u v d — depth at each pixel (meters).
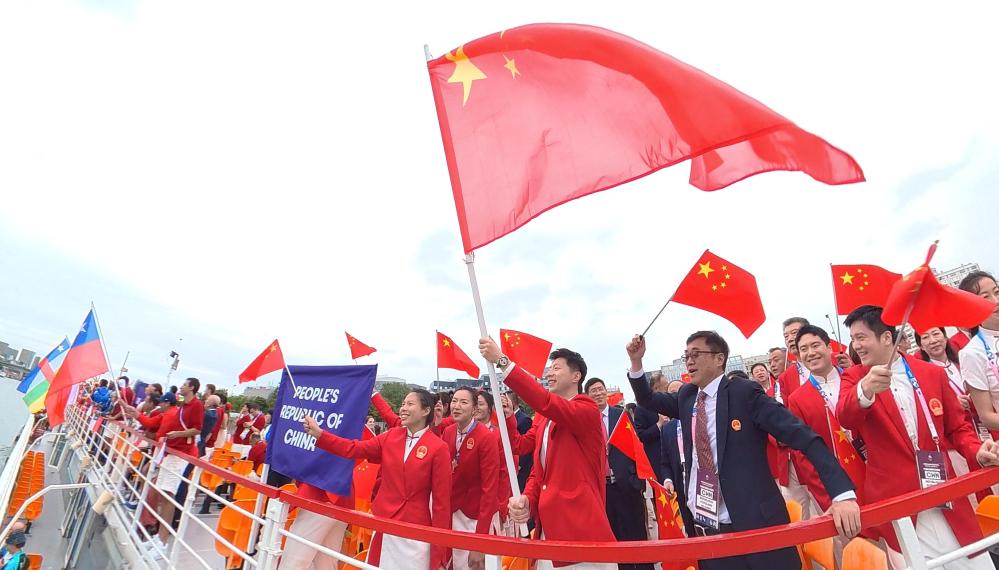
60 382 7.50
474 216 2.62
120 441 9.51
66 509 11.36
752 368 6.37
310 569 4.06
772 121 1.90
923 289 2.01
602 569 2.68
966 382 2.86
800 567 2.47
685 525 3.76
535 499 3.14
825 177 1.95
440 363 6.58
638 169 2.21
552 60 2.65
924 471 2.48
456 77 2.95
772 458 4.19
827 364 3.68
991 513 2.55
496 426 5.96
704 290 3.53
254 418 12.31
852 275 4.52
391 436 4.02
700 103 2.09
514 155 2.60
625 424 3.44
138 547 5.41
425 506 3.69
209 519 8.12
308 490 3.99
